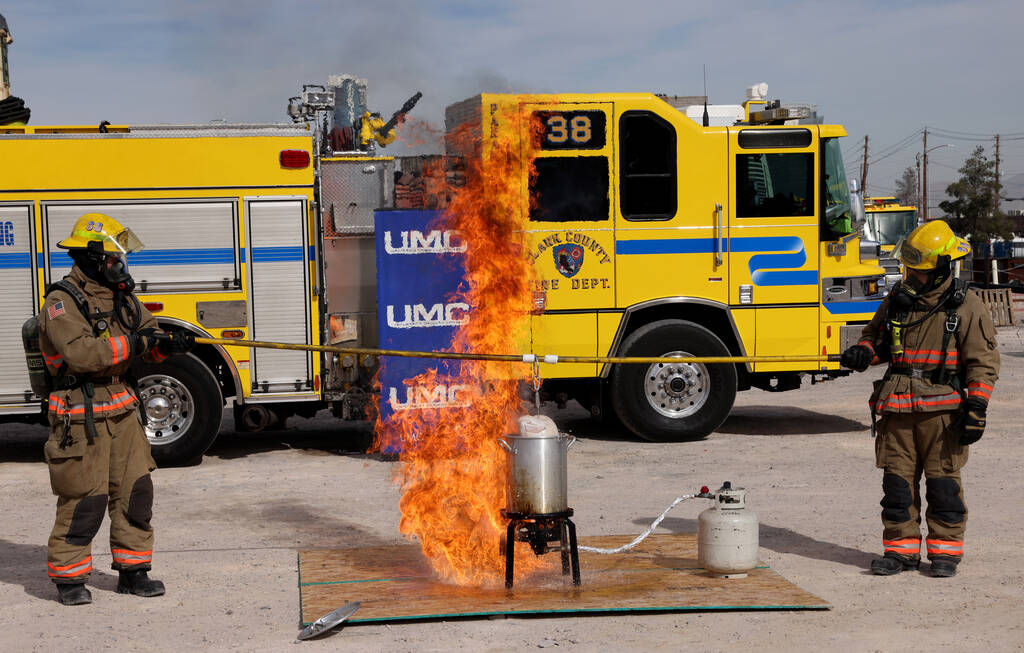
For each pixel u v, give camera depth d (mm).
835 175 10805
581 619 5422
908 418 6207
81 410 5746
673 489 8719
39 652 5062
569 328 10477
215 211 9883
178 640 5203
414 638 5160
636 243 10555
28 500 8695
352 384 10102
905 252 6172
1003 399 13609
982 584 5977
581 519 7711
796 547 6828
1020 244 49844
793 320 10789
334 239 10062
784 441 11008
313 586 5973
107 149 9766
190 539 7277
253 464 10141
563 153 10375
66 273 9766
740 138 10664
